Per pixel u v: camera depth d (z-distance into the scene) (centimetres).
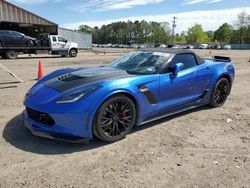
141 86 389
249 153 355
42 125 345
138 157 332
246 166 320
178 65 432
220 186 277
